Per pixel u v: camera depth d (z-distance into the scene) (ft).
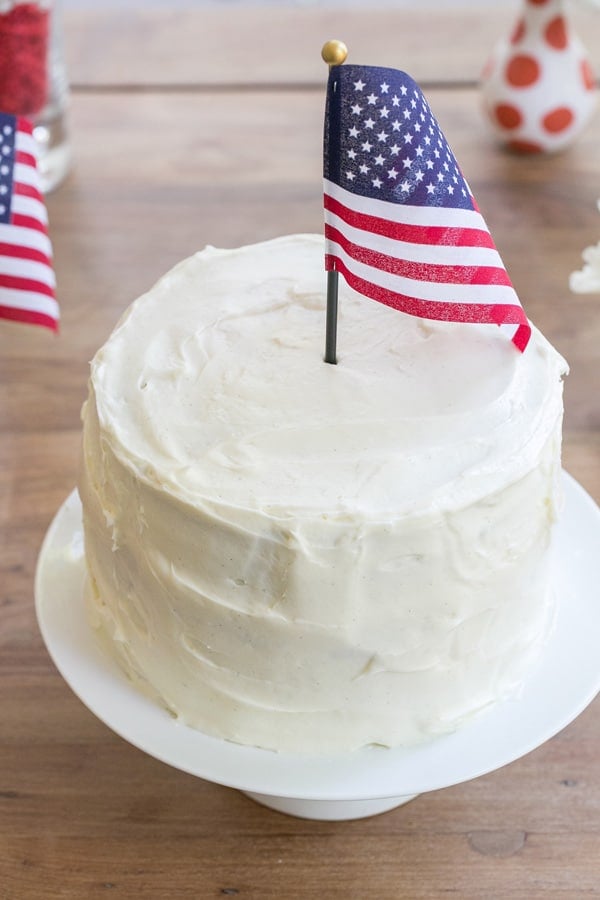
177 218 6.17
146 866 3.40
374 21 7.68
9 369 5.24
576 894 3.31
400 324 3.41
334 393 3.16
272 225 6.08
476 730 3.21
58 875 3.38
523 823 3.49
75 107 7.09
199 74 7.30
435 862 3.40
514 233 6.04
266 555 2.88
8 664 3.98
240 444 3.04
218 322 3.45
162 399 3.20
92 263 5.87
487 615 3.12
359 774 3.09
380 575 2.89
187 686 3.17
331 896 3.32
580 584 3.67
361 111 2.86
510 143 6.64
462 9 7.76
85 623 3.56
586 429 4.79
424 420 3.07
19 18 5.80
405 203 2.98
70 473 4.69
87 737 3.76
